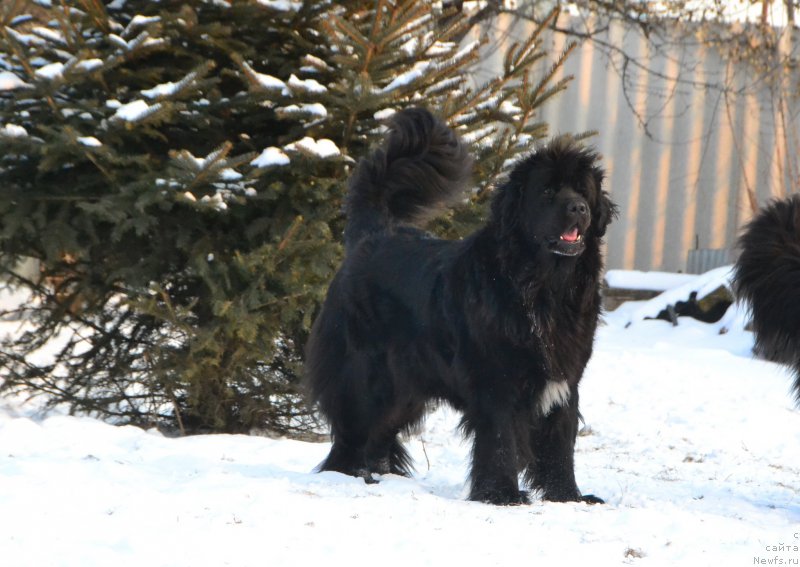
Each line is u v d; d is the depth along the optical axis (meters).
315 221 9.84
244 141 10.36
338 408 8.41
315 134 10.20
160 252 9.94
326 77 10.40
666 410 13.01
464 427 7.39
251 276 9.77
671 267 23.25
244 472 7.81
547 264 7.01
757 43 22.02
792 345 8.23
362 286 8.20
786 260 8.20
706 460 10.40
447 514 6.29
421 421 8.66
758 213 8.62
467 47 10.69
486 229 7.32
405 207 8.97
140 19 9.67
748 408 13.14
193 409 10.86
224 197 9.79
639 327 19.25
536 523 6.16
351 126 10.12
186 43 10.23
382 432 8.42
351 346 8.27
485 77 21.56
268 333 10.02
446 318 7.46
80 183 9.86
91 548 5.13
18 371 10.94
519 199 7.09
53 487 6.48
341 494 6.87
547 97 10.88
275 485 6.96
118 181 9.77
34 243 10.11
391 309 7.99
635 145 22.94
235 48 10.27
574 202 6.86
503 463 7.18
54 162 9.48
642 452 10.73
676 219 23.11
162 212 9.96
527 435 7.35
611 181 23.09
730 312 18.48
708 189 22.97
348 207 8.91
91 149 9.34
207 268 9.64
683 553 5.55
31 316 10.87
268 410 10.80
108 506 6.10
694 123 22.80
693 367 15.59
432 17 11.02
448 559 5.20
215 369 10.26
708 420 12.48
